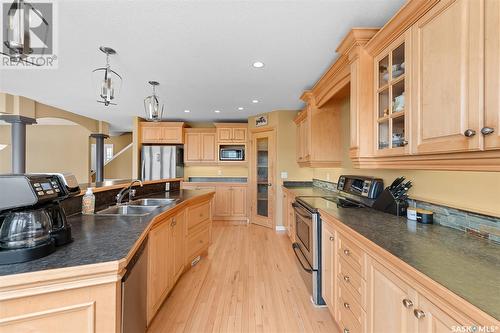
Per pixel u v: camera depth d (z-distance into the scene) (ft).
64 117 15.66
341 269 5.45
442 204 5.08
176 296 7.51
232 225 16.56
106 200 7.40
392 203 6.18
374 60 5.76
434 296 2.70
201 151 18.20
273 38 6.57
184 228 8.55
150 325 6.13
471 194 4.43
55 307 2.94
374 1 5.12
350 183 9.15
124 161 24.86
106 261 3.15
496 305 2.22
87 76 9.30
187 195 9.86
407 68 4.47
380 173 7.64
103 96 7.26
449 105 3.48
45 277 2.82
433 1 3.77
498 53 2.81
